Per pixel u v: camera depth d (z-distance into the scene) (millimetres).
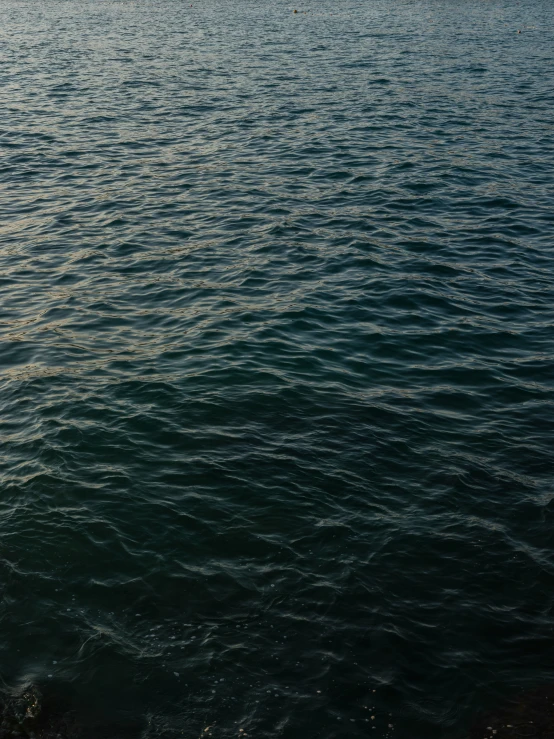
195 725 7277
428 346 15000
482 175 26062
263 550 9398
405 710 7426
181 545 9477
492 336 15477
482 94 38094
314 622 8383
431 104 35812
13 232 21375
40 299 17188
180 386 13188
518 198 23906
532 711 7406
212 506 10164
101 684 7676
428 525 9891
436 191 24516
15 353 14625
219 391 13031
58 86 40281
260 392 13016
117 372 13773
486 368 14195
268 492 10445
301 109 34875
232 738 7152
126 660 7926
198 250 19922
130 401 12719
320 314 16203
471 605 8656
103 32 63281
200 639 8156
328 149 28969
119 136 30875
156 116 33938
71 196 24266
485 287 17844
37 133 31297
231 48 53562
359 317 16141
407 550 9438
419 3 88062
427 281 18047
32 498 10266
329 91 38656
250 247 20078
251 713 7383
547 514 10148
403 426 12148
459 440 11836
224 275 18328
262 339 15016
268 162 27516
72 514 9977
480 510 10211
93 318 16172
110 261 19312
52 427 11906
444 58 49094
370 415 12445
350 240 20531
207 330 15422
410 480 10805
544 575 9109
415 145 29453
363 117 33500
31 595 8719
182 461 11094
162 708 7441
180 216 22469
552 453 11570
